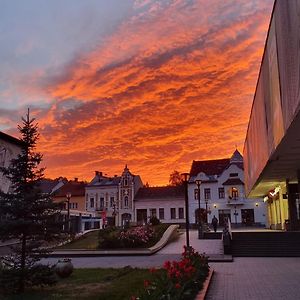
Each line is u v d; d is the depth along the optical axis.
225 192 65.25
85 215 55.88
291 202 33.75
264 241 25.88
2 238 10.84
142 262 20.98
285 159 22.53
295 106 11.65
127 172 73.19
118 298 10.30
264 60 18.20
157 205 69.88
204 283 11.98
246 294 11.27
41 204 11.01
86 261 22.03
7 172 11.14
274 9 14.22
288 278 14.34
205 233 37.22
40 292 11.17
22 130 11.33
